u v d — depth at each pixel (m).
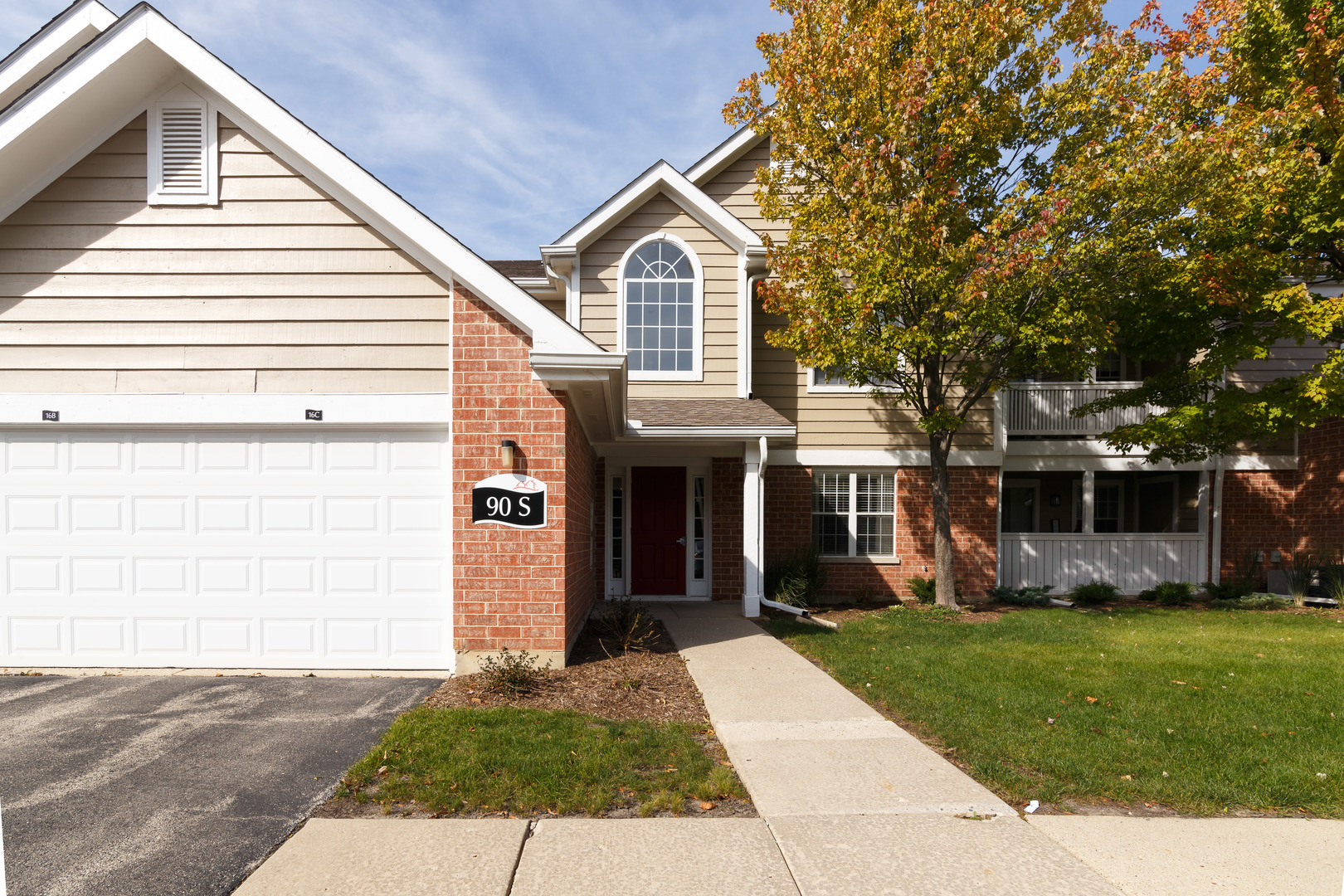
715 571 13.17
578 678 6.90
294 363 6.99
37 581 7.02
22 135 6.27
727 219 12.79
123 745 5.03
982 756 4.98
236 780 4.45
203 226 6.98
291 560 7.08
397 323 7.03
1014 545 14.70
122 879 3.33
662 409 11.96
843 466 13.64
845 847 3.64
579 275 13.02
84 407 6.88
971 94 10.81
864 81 10.78
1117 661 7.93
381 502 7.12
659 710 6.16
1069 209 10.23
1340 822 4.02
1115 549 14.77
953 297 10.74
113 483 7.04
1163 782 4.49
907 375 12.09
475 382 6.96
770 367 13.67
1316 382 10.96
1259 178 10.45
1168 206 10.16
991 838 3.76
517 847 3.63
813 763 4.82
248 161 6.99
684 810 4.13
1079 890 3.26
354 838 3.72
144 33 6.38
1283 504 14.83
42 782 4.41
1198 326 12.44
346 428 7.11
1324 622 10.97
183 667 7.04
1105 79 10.37
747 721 5.75
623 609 9.79
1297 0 11.01
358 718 5.62
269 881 3.30
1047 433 14.58
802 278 11.40
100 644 7.02
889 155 10.69
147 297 6.94
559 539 6.98
